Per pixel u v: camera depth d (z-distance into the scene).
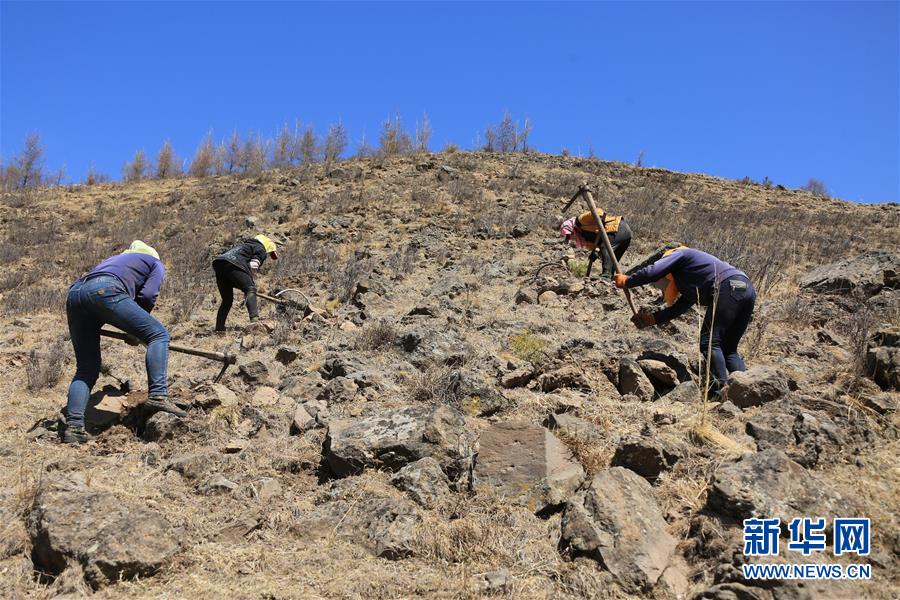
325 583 3.18
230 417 5.06
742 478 3.43
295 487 4.17
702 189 21.48
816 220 16.83
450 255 11.88
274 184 20.19
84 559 3.19
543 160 23.72
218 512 3.78
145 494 3.89
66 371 6.84
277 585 3.15
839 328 7.13
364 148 25.25
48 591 3.12
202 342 8.10
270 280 11.49
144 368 6.88
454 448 4.16
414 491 3.83
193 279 11.84
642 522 3.32
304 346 7.30
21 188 23.83
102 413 5.12
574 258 11.41
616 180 21.09
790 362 5.92
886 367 4.80
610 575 3.10
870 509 3.39
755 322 7.45
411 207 16.17
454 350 6.42
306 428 4.92
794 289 9.33
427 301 8.95
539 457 3.87
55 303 10.78
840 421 4.13
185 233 15.98
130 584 3.15
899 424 4.17
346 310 8.88
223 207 18.00
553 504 3.65
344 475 4.20
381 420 4.43
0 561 3.33
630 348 6.12
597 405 4.95
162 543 3.31
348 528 3.57
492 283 9.95
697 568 3.20
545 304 8.52
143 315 5.00
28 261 14.66
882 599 2.89
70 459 4.41
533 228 13.81
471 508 3.71
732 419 4.46
